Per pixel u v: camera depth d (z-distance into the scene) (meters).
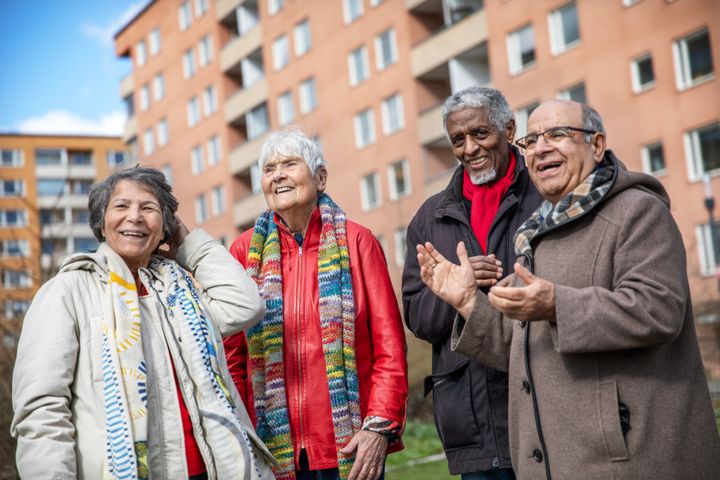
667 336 2.76
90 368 3.10
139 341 3.16
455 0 27.55
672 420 2.83
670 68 21.23
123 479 2.93
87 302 3.20
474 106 3.85
